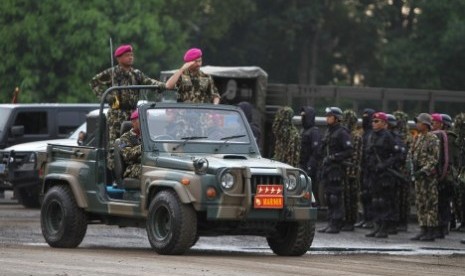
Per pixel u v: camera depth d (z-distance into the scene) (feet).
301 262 114.62
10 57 394.32
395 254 132.67
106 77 132.46
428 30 445.37
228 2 491.72
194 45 499.92
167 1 498.69
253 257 119.75
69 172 129.59
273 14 496.23
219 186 115.96
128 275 97.86
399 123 179.32
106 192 126.62
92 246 132.77
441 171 157.99
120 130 129.18
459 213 171.63
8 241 137.28
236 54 502.38
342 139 164.35
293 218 118.62
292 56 499.10
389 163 160.76
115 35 402.72
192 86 131.75
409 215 184.24
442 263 119.55
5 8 396.37
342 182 165.58
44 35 393.70
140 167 123.65
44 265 104.53
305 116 171.32
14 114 217.15
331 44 508.12
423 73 444.55
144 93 148.15
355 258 122.83
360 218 188.03
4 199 227.20
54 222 130.21
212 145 124.36
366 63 508.53
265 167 117.91
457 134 164.04
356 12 499.10
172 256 116.57
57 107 220.43
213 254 122.72
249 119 170.60
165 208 118.21
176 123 124.57
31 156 199.41
